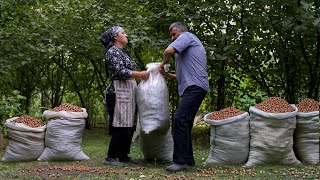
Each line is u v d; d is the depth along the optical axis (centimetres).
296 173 437
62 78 1129
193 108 457
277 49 728
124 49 510
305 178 410
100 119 1245
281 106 487
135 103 500
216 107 887
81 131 544
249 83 832
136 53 859
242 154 486
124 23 762
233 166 480
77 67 1082
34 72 1051
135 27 738
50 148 529
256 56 739
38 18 736
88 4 787
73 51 875
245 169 461
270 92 770
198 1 725
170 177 417
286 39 700
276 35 695
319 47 674
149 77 494
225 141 485
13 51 713
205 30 771
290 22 593
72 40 845
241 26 708
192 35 472
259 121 480
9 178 416
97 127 1148
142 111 485
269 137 474
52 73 1108
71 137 530
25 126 522
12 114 710
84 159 538
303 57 720
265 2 650
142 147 522
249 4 680
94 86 1132
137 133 515
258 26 700
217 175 430
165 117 484
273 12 673
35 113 844
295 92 779
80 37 853
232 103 878
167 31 770
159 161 527
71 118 532
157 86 488
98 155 586
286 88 761
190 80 459
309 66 704
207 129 962
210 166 482
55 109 543
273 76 766
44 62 991
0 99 738
